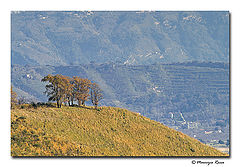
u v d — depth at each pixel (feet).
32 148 183.01
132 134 246.27
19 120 198.08
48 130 203.10
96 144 213.25
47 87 241.76
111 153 206.39
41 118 212.23
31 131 193.98
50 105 240.73
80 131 219.82
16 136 186.70
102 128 236.63
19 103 231.91
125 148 220.43
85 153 193.88
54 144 190.19
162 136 257.34
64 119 224.33
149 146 234.38
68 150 191.11
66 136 205.57
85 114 245.65
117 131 241.76
